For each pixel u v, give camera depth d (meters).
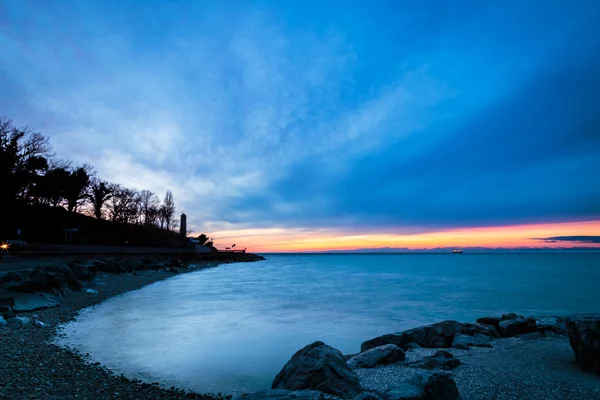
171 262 61.44
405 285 34.56
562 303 22.42
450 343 11.39
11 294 16.08
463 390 6.58
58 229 60.88
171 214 115.19
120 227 82.19
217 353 10.51
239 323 15.13
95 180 76.50
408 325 15.38
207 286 33.50
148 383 7.76
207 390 7.57
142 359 9.65
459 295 26.31
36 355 8.86
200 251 118.19
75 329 13.14
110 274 34.78
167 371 8.74
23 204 52.56
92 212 74.94
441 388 5.73
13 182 47.25
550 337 11.85
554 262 107.62
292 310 19.03
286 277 47.56
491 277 45.06
